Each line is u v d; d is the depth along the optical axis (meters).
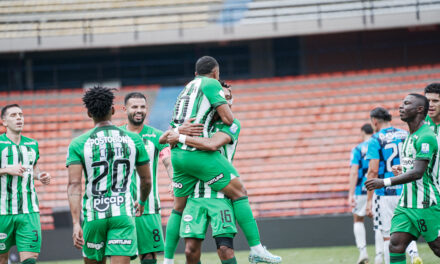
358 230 34.06
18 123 26.69
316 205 53.25
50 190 57.09
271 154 59.66
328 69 73.12
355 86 66.12
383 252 31.59
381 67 72.00
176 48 74.94
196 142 21.41
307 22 66.62
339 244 45.25
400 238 22.17
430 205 21.75
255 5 70.31
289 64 74.25
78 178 19.83
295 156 59.19
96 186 19.86
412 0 67.31
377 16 65.69
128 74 75.69
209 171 21.72
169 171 26.89
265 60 74.19
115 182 19.97
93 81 75.62
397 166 23.69
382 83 65.94
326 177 56.09
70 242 46.53
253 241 22.20
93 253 20.48
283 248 45.69
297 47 73.88
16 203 26.09
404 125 60.56
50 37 68.19
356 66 72.56
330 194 54.47
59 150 62.97
